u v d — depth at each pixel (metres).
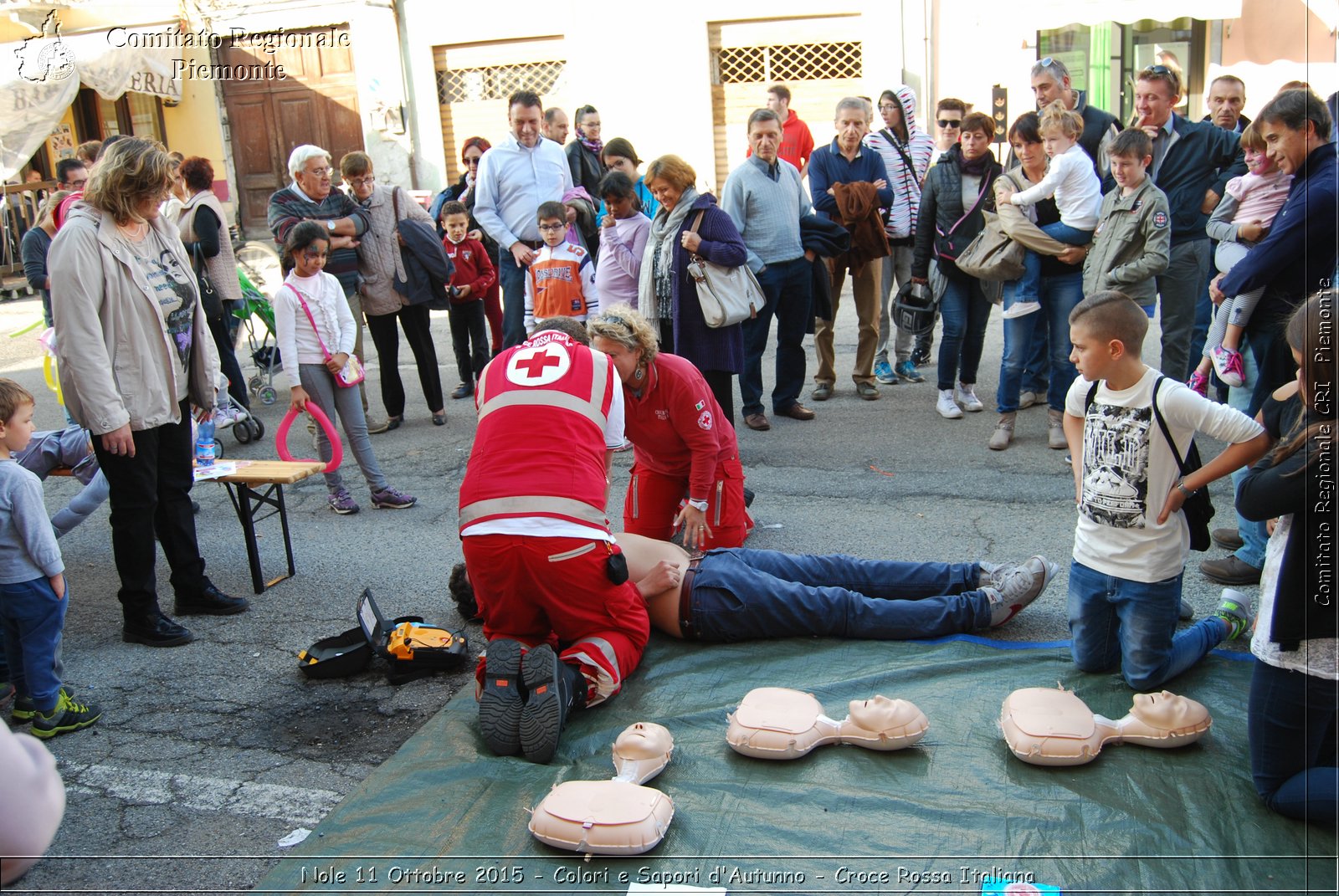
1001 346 8.90
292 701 3.83
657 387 4.18
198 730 3.65
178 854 2.98
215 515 5.93
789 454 6.42
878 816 2.92
